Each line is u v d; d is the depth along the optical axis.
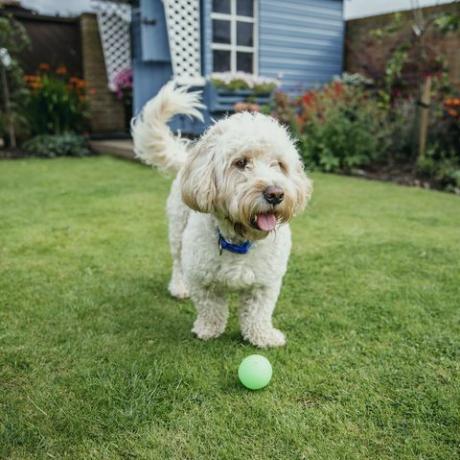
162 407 0.88
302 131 3.48
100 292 1.38
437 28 3.48
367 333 1.15
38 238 1.84
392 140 3.53
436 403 0.89
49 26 4.61
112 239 1.85
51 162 3.66
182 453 0.77
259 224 0.96
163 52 3.97
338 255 1.67
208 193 1.00
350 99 3.59
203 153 1.03
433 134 3.38
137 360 1.03
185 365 1.01
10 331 1.14
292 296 1.36
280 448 0.78
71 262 1.60
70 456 0.76
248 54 4.10
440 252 1.70
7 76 4.20
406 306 1.29
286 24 4.21
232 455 0.77
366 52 4.26
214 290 1.13
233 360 1.04
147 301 1.33
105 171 3.25
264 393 0.92
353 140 3.34
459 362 1.02
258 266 1.04
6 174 3.12
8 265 1.56
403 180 3.00
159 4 3.87
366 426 0.83
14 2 5.11
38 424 0.83
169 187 2.73
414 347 1.09
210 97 3.70
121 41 4.73
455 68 3.50
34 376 0.97
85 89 4.67
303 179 1.08
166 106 1.34
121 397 0.90
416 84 3.58
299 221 2.10
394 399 0.90
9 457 0.76
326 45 4.48
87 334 1.14
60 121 4.33
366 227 2.01
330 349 1.08
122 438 0.80
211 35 3.80
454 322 1.20
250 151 0.98
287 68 4.31
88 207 2.31
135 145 1.42
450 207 2.34
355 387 0.94
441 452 0.77
